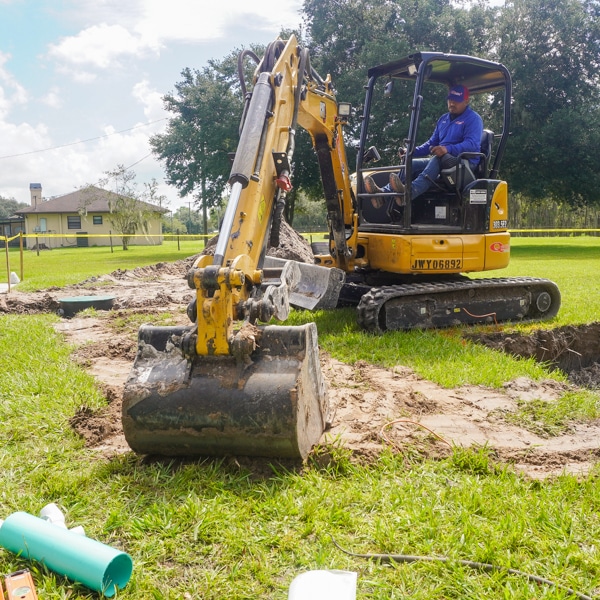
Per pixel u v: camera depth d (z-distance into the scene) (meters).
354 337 7.34
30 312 10.25
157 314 9.45
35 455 4.25
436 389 5.62
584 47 30.64
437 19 28.88
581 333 8.83
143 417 3.89
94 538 3.24
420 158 8.60
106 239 57.41
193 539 3.19
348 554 3.08
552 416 4.97
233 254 4.47
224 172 31.22
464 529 3.21
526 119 30.39
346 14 29.44
